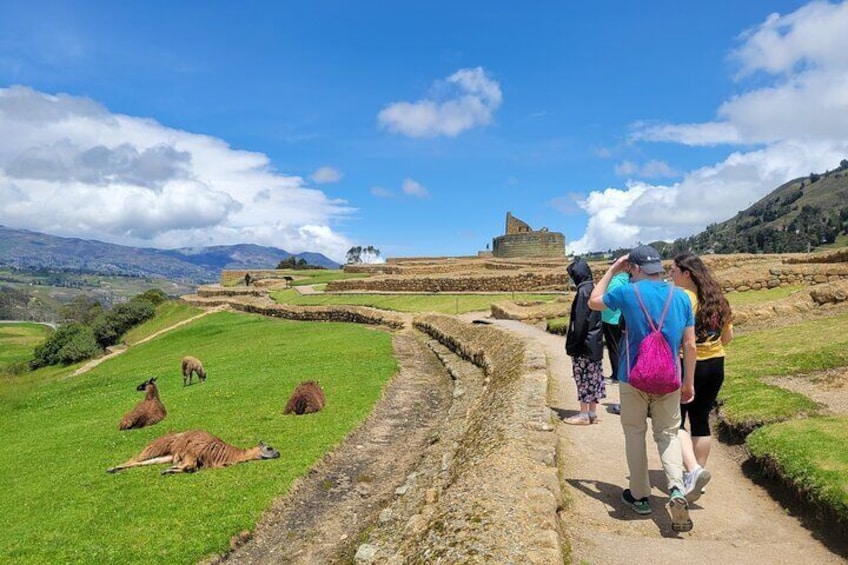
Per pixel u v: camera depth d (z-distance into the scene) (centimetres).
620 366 581
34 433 1389
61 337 5541
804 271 2103
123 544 702
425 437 1151
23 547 699
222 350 2869
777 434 708
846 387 905
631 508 595
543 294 3488
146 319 6450
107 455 1060
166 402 1529
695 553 500
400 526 706
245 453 974
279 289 6262
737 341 1337
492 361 1555
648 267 566
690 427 632
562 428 873
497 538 479
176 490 853
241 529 748
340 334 2828
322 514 823
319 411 1304
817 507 557
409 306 3562
